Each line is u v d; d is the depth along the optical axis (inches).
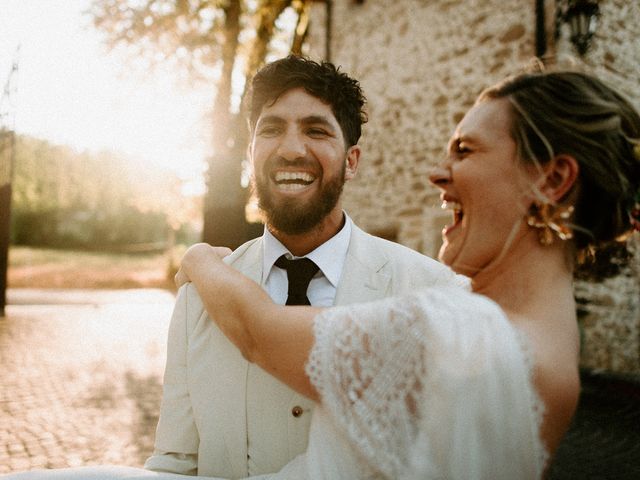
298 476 37.6
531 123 35.1
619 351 272.5
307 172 57.2
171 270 982.4
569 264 38.1
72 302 649.0
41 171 1323.8
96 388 239.3
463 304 33.7
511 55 273.1
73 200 1423.5
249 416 53.2
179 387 56.6
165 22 382.6
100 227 1572.3
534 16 262.4
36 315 494.0
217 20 410.6
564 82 36.6
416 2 324.2
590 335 256.4
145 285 967.6
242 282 44.5
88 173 1107.9
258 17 438.6
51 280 954.1
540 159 35.3
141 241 1630.2
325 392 34.6
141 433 182.1
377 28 350.9
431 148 310.8
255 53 441.4
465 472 30.5
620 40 273.7
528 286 36.4
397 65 335.6
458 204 39.0
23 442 171.2
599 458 158.6
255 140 59.5
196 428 55.8
